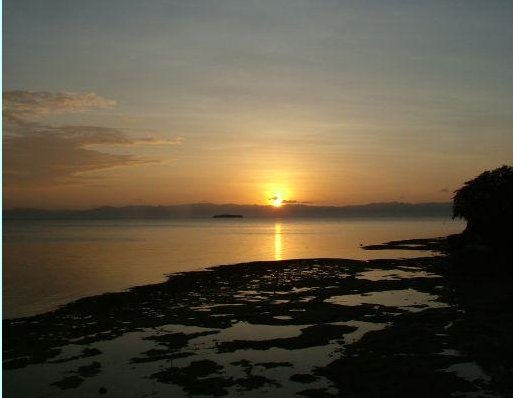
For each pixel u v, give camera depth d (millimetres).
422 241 101250
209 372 22828
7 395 20516
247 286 46375
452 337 27375
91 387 21328
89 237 135625
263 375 22359
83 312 35625
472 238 59031
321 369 22922
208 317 33594
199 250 91250
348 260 66312
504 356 23859
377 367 22812
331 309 35500
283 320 32562
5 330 30656
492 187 58094
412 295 40844
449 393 19797
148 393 20594
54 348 26828
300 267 59812
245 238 130625
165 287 46062
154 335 29281
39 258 75500
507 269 49688
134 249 93750
